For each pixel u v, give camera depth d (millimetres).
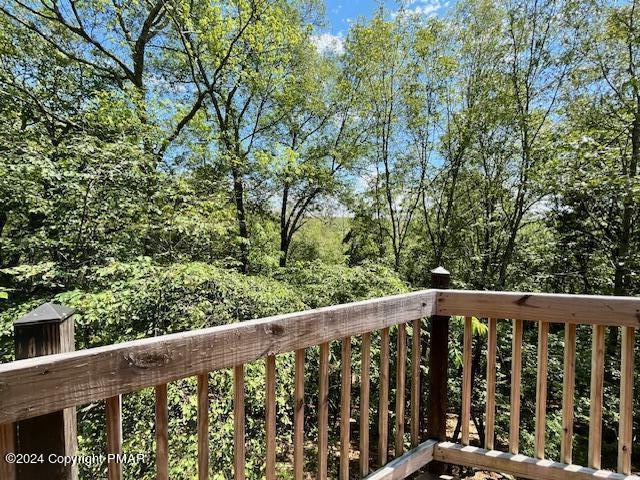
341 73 10953
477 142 9688
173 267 3703
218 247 6109
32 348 801
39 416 760
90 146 4355
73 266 4219
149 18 7176
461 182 10297
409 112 10453
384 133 10875
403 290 5641
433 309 1865
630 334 1510
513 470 1668
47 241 4270
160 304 3557
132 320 3564
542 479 1608
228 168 8070
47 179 4270
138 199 4770
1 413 684
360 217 11609
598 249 8109
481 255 9477
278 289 4426
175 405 3023
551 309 1613
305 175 10391
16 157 4199
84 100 6805
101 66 7312
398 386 1701
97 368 812
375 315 1548
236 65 8070
